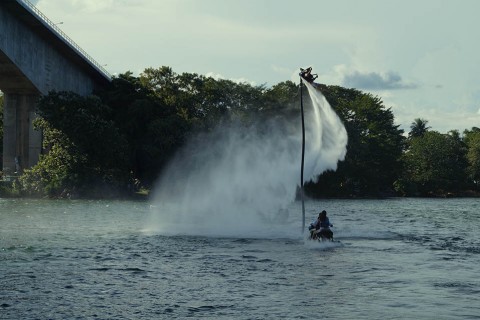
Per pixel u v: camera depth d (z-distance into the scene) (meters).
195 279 26.94
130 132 118.31
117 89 129.12
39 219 59.16
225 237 42.97
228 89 132.75
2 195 99.75
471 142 193.88
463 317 20.28
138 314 20.80
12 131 112.38
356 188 152.25
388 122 160.12
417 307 21.64
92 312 21.02
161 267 30.20
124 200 97.94
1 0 87.75
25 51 99.56
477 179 189.75
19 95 112.44
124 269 29.59
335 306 21.80
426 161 185.00
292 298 23.08
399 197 161.12
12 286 25.20
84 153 102.44
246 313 20.88
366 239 43.47
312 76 41.41
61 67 119.12
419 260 32.78
